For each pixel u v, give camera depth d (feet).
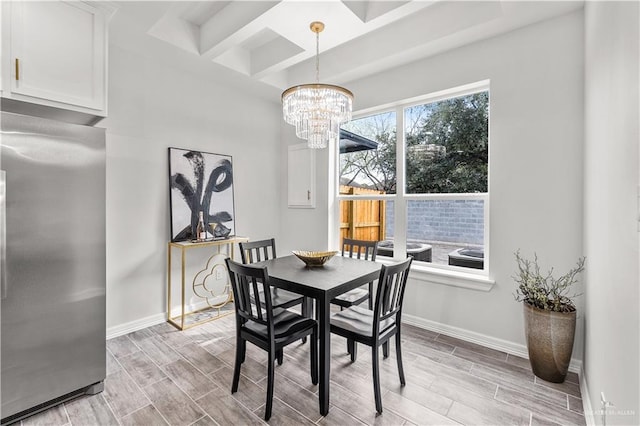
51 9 6.40
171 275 10.37
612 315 4.20
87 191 6.21
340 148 12.69
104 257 6.49
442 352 8.29
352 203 12.22
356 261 8.81
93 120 7.75
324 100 7.31
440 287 9.50
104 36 7.14
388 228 11.23
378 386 5.90
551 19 7.53
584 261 6.83
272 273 7.30
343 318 6.88
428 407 6.07
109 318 9.02
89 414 5.85
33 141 5.50
